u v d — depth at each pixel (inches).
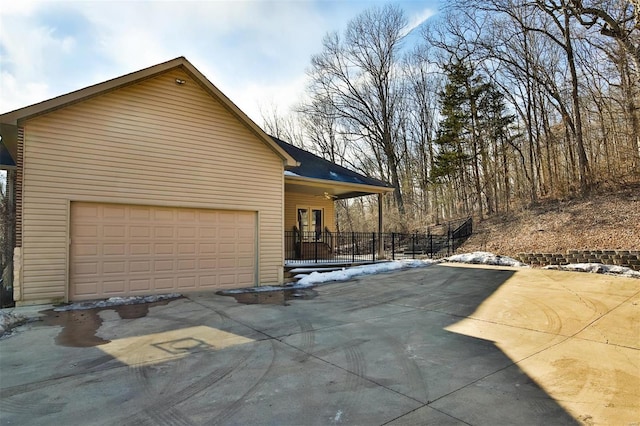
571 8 550.0
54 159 279.1
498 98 795.4
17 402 121.3
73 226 287.3
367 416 111.0
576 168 673.0
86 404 119.5
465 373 147.1
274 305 285.3
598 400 121.8
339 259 543.5
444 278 401.1
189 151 340.8
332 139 1232.8
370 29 1081.4
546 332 204.8
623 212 509.4
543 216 612.4
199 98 348.5
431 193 1010.1
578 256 439.2
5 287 298.5
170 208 331.9
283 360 162.2
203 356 167.3
